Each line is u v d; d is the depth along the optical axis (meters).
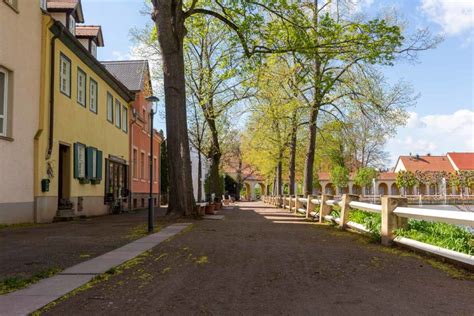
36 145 16.92
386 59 18.78
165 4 17.27
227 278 6.67
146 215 23.78
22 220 15.87
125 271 7.23
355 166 69.25
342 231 13.62
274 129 33.97
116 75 35.62
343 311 5.01
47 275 6.91
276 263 7.84
